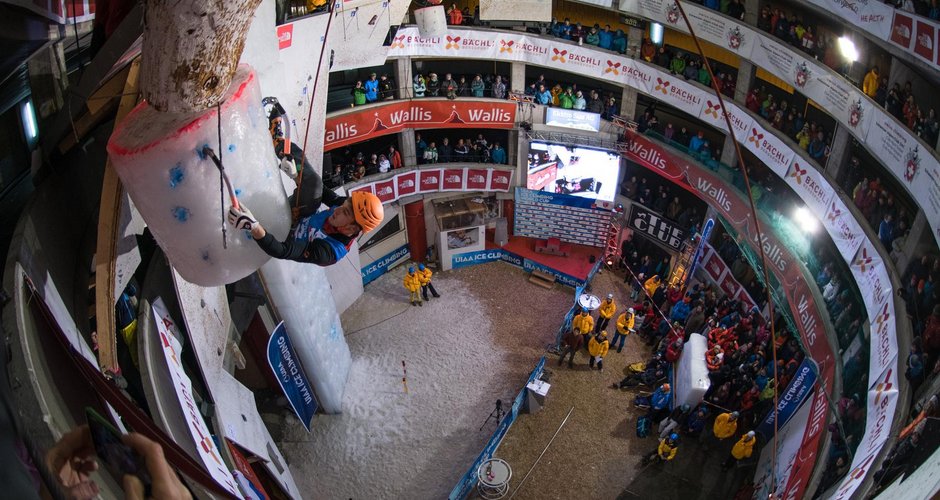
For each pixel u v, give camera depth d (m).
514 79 28.89
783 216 22.83
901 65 16.89
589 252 31.80
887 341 16.39
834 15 18.47
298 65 17.12
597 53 27.11
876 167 19.38
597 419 24.45
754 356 23.12
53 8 9.57
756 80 24.53
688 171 26.42
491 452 22.75
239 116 5.84
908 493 11.08
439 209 31.05
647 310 27.73
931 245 16.11
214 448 12.77
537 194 30.30
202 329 14.73
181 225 5.88
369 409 25.14
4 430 2.69
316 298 22.31
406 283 29.08
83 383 6.12
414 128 28.97
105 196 8.12
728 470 22.50
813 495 16.23
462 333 28.31
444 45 27.41
